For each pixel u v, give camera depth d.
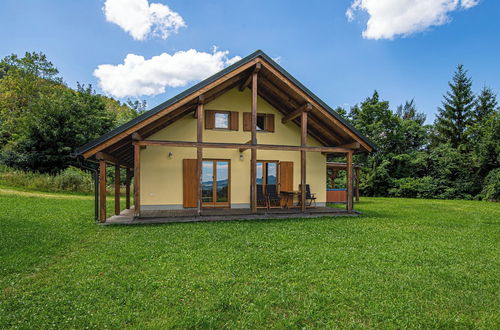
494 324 2.87
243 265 4.42
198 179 8.81
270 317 2.91
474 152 20.84
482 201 18.88
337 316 2.96
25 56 42.03
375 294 3.48
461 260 4.91
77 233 6.63
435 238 6.58
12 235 6.14
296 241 5.99
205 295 3.37
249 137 11.42
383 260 4.81
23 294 3.38
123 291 3.46
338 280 3.86
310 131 12.11
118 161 10.10
